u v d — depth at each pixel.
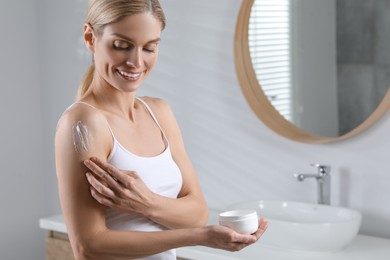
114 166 1.71
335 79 3.04
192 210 1.84
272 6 3.18
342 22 2.99
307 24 3.10
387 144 2.91
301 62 3.13
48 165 4.34
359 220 2.73
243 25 3.23
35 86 4.29
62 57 4.14
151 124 1.87
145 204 1.70
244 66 3.27
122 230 1.69
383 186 2.94
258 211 3.11
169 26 3.56
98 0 1.65
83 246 1.65
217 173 3.48
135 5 1.61
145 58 1.68
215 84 3.42
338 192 3.07
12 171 4.21
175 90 3.58
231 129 3.40
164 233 1.64
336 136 3.05
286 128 3.19
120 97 1.78
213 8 3.37
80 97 1.84
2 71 4.12
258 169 3.33
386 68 2.88
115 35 1.62
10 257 4.25
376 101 2.91
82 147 1.65
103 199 1.63
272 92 3.21
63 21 4.10
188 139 3.57
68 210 1.66
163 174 1.80
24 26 4.21
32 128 4.29
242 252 2.71
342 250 2.73
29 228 4.33
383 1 2.87
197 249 2.78
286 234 2.65
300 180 3.03
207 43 3.42
